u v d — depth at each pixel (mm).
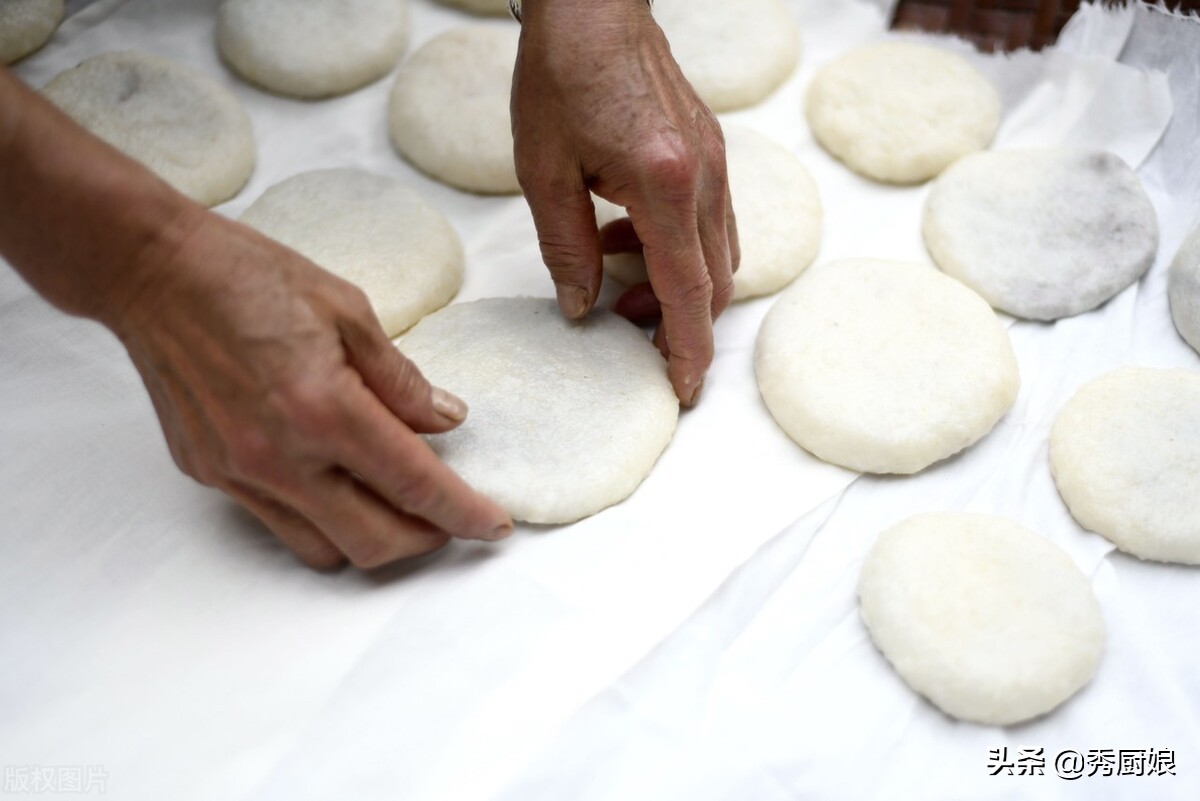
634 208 962
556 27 938
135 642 951
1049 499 1081
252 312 778
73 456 1054
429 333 1146
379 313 1166
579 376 1092
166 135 1288
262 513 920
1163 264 1261
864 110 1356
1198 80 1367
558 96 945
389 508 935
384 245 1210
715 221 1021
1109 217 1250
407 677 927
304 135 1377
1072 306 1204
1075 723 930
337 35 1392
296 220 1232
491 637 949
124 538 1010
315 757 885
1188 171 1329
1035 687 908
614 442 1045
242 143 1320
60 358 1125
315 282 828
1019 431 1124
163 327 787
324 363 809
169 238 757
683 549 1011
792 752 896
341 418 818
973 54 1458
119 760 886
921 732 922
